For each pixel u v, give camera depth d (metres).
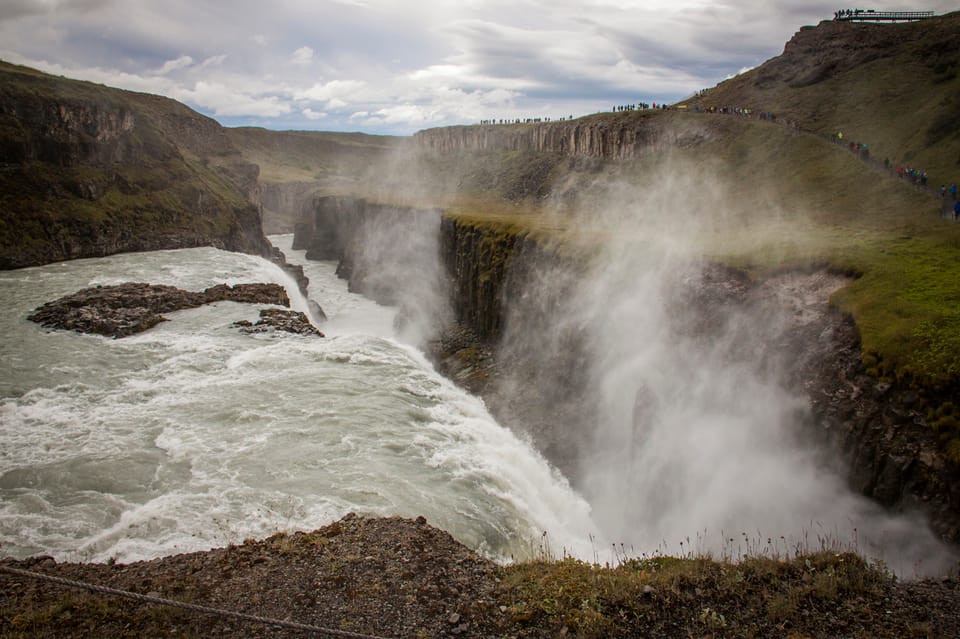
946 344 19.64
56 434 27.00
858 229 36.09
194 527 19.92
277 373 36.00
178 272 67.88
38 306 50.25
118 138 92.94
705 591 12.66
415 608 12.60
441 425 31.70
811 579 12.91
